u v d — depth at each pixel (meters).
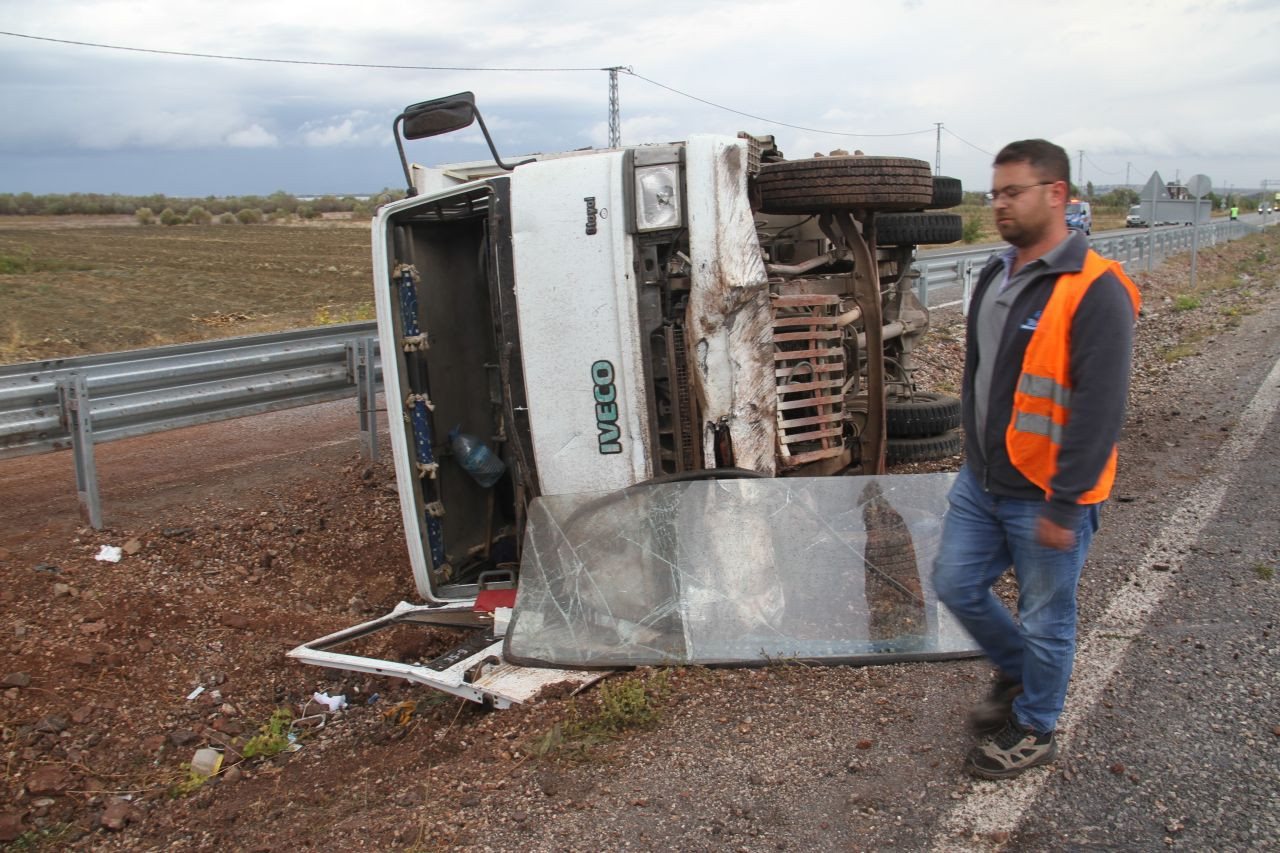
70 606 5.44
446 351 5.64
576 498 4.79
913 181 5.72
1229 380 10.35
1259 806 3.12
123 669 5.13
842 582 4.48
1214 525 5.81
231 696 5.16
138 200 121.31
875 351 5.98
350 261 40.38
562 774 3.58
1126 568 5.22
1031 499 3.12
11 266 32.84
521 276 4.87
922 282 14.40
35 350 15.71
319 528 6.80
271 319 20.61
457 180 5.77
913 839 3.07
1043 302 2.99
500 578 5.62
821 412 5.39
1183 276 24.66
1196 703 3.76
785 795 3.33
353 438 8.77
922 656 4.23
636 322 4.77
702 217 4.66
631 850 3.11
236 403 7.04
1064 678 3.25
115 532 6.30
